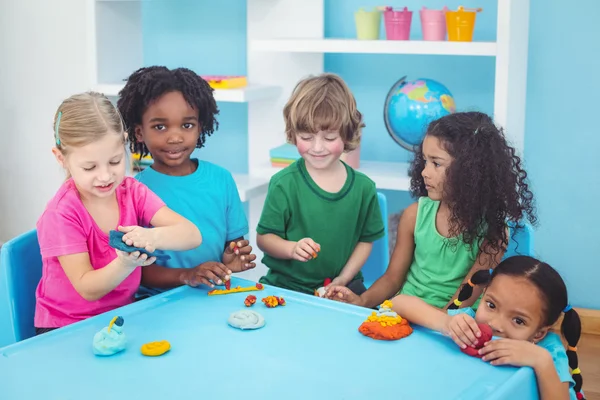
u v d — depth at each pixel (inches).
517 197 64.2
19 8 121.0
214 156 115.5
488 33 97.3
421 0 99.3
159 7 113.7
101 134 51.4
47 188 125.6
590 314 98.7
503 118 83.7
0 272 60.4
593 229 98.8
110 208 57.2
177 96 65.8
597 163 97.0
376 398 39.7
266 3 102.3
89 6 100.0
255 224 107.3
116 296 58.6
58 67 120.3
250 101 106.0
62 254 54.2
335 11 103.3
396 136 90.3
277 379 41.8
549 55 95.9
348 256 74.4
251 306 53.7
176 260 67.6
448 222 66.1
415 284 68.5
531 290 49.9
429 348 46.3
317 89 68.9
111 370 43.2
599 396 81.0
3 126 126.4
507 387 41.0
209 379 41.9
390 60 102.3
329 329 49.3
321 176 72.0
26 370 43.3
